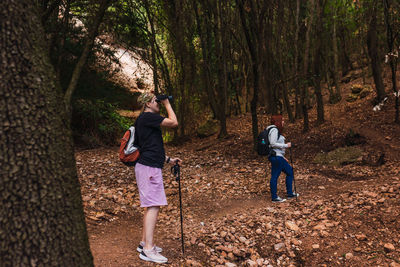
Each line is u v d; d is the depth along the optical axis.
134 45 11.77
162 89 12.57
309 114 11.60
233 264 3.64
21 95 1.64
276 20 11.61
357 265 3.58
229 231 4.42
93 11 7.75
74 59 10.25
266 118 11.88
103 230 4.26
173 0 11.09
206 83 12.20
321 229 4.31
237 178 7.09
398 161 7.20
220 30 11.00
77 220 1.81
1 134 1.60
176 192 6.25
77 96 11.05
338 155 8.06
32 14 1.73
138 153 3.40
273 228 4.50
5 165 1.60
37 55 1.72
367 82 12.14
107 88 12.80
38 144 1.67
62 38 9.07
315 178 6.79
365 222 4.30
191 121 13.15
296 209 5.12
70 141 1.84
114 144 11.99
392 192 5.00
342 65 13.51
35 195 1.65
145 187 3.36
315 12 11.04
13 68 1.63
